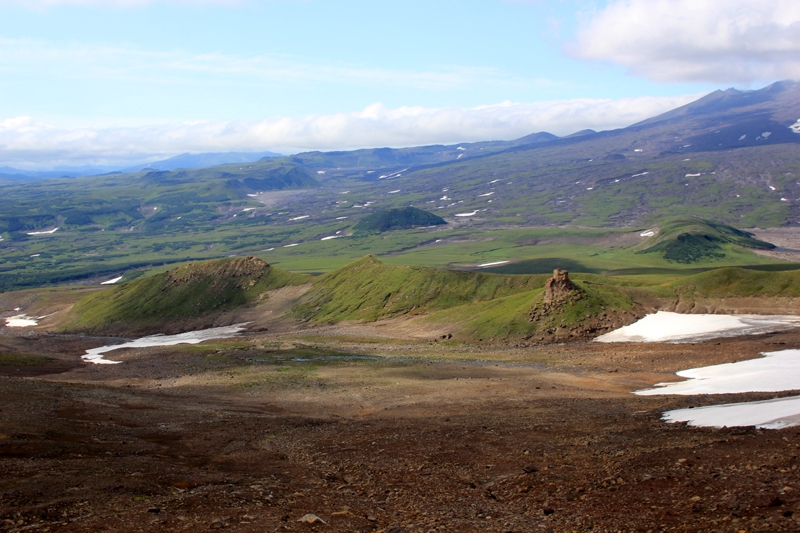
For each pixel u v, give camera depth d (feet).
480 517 75.10
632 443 104.01
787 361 220.23
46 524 70.33
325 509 80.48
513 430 129.70
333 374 256.73
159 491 88.12
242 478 98.89
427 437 128.06
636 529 63.52
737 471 75.31
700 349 264.52
